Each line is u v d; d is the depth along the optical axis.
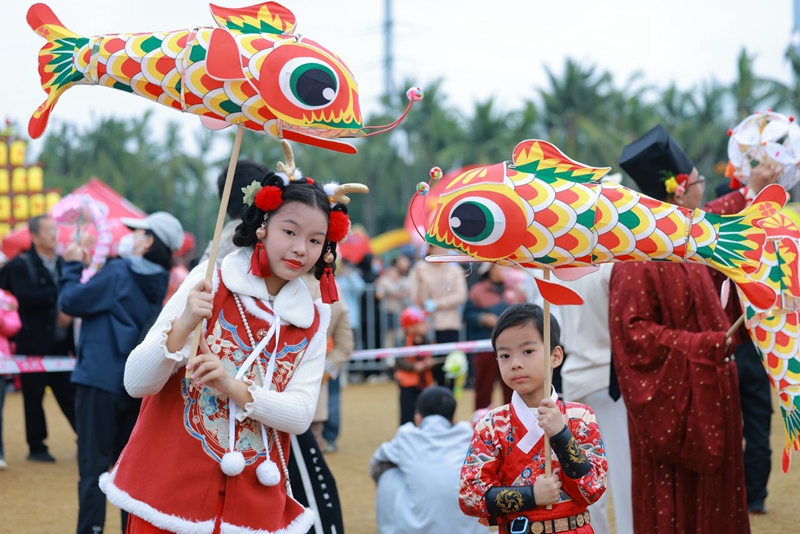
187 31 2.77
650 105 43.53
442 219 2.97
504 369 3.19
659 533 3.98
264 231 2.83
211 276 2.78
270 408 2.76
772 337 3.54
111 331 4.85
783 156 4.78
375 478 5.15
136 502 2.73
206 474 2.74
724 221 3.13
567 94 43.47
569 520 3.09
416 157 44.66
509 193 2.91
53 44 2.80
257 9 2.82
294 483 4.06
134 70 2.76
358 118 2.84
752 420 5.65
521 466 3.13
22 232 9.78
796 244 3.41
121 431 4.92
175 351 2.71
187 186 46.88
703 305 4.06
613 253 2.99
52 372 7.38
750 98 37.22
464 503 3.15
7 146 15.20
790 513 5.64
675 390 3.90
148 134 48.09
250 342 2.84
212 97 2.75
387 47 44.56
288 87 2.72
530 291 7.04
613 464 4.52
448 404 5.20
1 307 7.64
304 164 43.59
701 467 3.89
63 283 5.08
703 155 39.72
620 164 4.45
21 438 8.80
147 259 5.07
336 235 2.91
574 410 3.18
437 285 10.09
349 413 10.60
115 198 12.08
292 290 2.93
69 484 6.78
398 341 13.73
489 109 45.22
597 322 4.55
